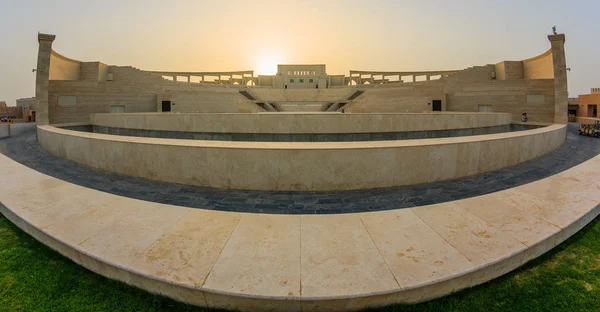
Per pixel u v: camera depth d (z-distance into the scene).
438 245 4.04
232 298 3.13
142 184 8.05
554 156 11.63
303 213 6.06
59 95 27.69
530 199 5.71
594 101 37.28
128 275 3.56
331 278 3.33
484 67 33.91
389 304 3.21
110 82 29.89
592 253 4.25
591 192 6.07
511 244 4.04
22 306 3.31
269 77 59.34
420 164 7.85
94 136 10.47
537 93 26.31
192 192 7.40
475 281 3.53
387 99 33.00
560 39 23.72
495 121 16.84
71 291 3.56
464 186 7.72
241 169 7.57
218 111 33.47
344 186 7.49
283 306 3.10
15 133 20.11
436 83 35.34
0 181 7.09
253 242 4.16
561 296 3.40
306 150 7.37
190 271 3.48
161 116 13.99
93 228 4.60
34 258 4.23
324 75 58.03
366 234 4.38
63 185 6.78
